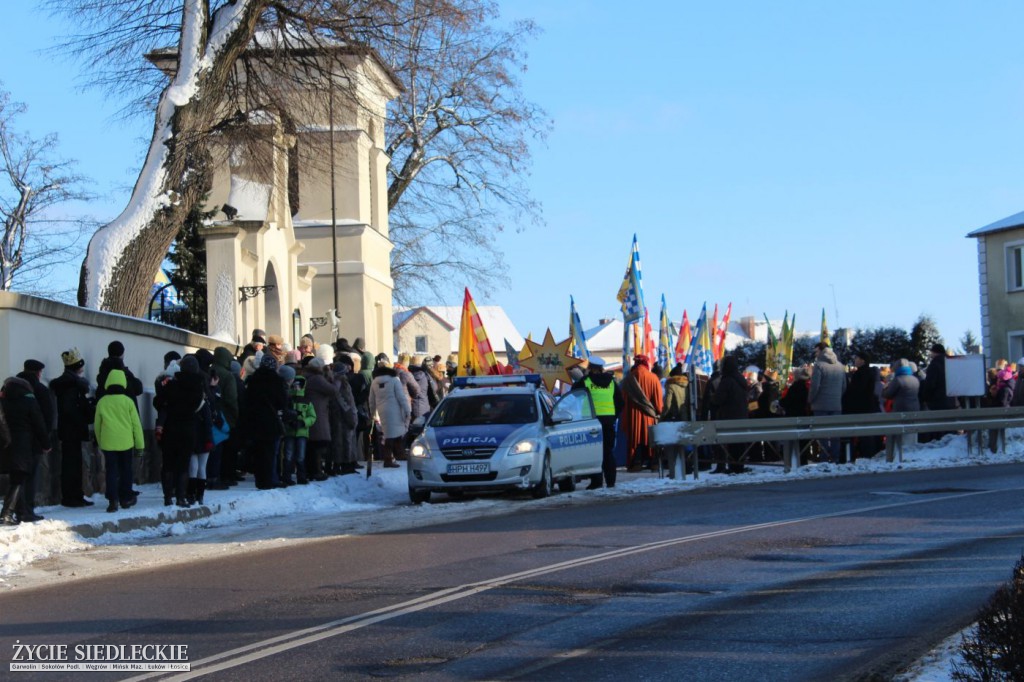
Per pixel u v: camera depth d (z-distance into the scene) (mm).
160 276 32406
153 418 19469
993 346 52469
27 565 11914
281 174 27578
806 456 23281
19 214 39469
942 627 7770
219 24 23438
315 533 13852
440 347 101000
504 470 16875
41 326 16172
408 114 44625
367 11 24016
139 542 13641
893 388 23031
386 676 6840
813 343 65750
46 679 7078
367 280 39625
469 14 25375
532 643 7602
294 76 24938
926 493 16109
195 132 23391
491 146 44219
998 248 52312
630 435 22844
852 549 11242
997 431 23688
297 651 7500
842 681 6457
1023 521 12859
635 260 22844
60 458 16094
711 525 13219
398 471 21344
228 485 18453
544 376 23125
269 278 29656
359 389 20766
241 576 10688
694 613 8461
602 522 13789
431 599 9117
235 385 17406
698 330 25281
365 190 40094
